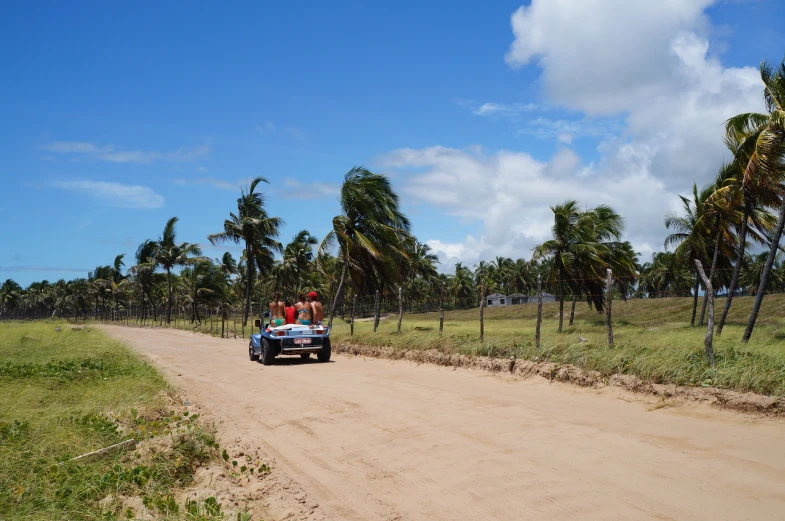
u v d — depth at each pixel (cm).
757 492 460
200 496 515
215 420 867
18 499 490
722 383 776
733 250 2639
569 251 3036
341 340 1923
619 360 940
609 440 626
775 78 1506
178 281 6481
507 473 542
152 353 2058
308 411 875
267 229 4125
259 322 1681
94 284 8094
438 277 7388
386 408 853
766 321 2842
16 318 12225
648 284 5841
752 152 1653
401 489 527
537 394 908
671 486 484
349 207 2483
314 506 494
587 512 443
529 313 5194
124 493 531
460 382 1062
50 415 815
